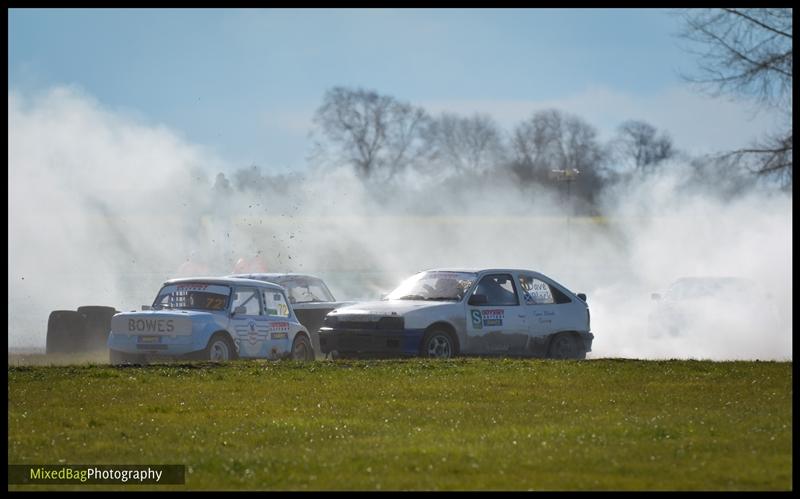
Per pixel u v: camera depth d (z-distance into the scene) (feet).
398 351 204.33
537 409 140.67
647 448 113.29
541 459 107.96
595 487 96.53
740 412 136.98
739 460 107.55
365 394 153.48
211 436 123.03
